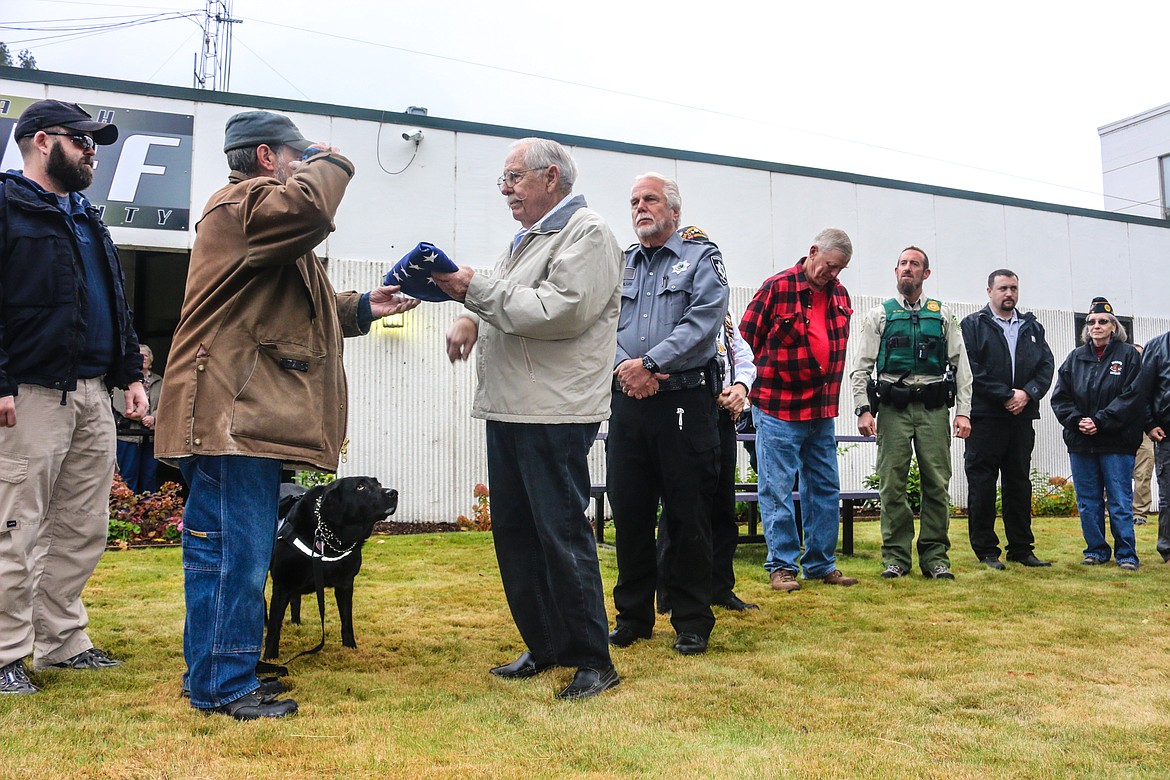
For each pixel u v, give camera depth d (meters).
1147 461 9.64
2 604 2.65
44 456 2.73
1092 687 2.71
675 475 3.22
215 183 8.27
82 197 3.04
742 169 10.15
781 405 4.63
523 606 2.91
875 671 2.91
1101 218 12.12
